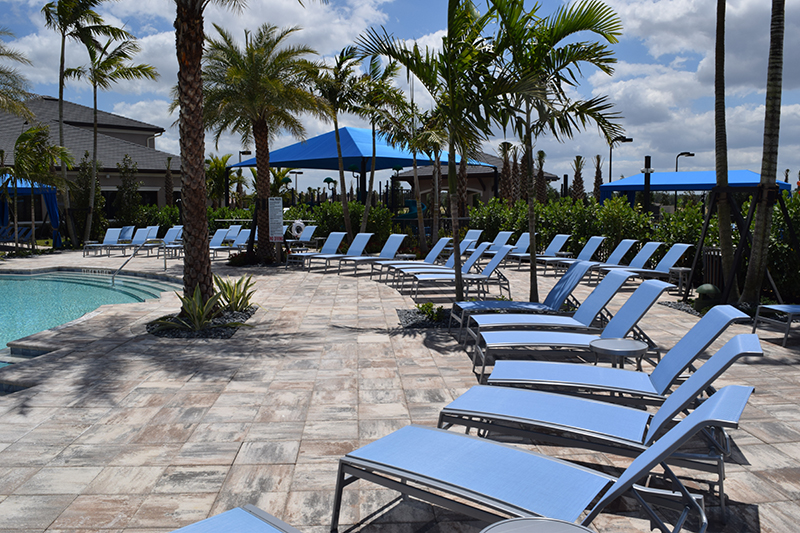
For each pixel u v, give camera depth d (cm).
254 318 824
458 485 225
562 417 304
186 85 766
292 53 1538
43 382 516
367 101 1694
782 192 962
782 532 270
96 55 2114
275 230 1521
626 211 1389
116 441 385
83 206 2352
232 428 408
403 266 1118
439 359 595
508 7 738
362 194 2058
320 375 539
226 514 209
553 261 1307
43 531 276
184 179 781
